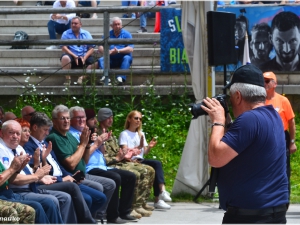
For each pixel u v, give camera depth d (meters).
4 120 8.67
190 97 13.40
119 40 13.38
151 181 9.54
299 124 12.99
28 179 6.68
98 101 13.28
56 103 13.52
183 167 10.63
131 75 13.44
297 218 9.02
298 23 13.12
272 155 4.44
